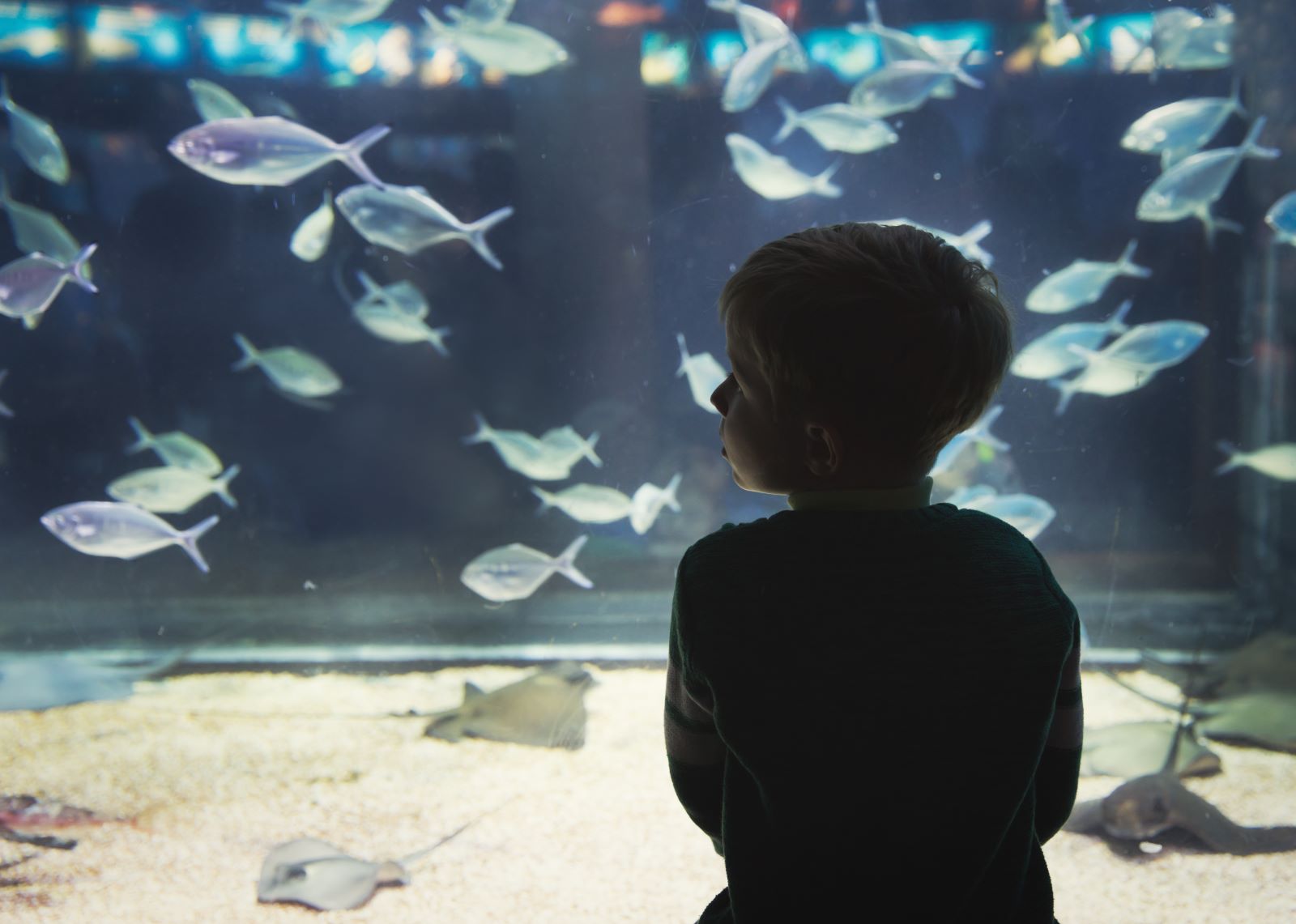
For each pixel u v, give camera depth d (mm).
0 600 6148
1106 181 5898
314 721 4438
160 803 3441
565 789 3520
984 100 5988
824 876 934
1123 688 4531
